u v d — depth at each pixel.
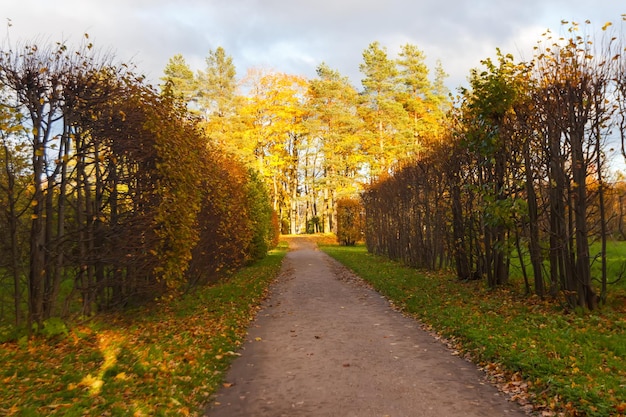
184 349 7.37
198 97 48.78
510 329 8.03
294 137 59.25
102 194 9.70
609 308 9.21
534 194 10.95
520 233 11.77
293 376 6.42
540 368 5.79
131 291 10.53
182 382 5.89
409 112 50.66
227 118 47.88
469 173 14.81
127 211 9.51
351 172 57.81
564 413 4.65
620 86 9.26
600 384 5.12
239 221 19.23
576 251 9.63
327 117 52.25
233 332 8.95
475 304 10.91
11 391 5.41
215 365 6.87
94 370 6.19
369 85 49.28
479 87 11.32
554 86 9.81
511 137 11.51
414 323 9.92
